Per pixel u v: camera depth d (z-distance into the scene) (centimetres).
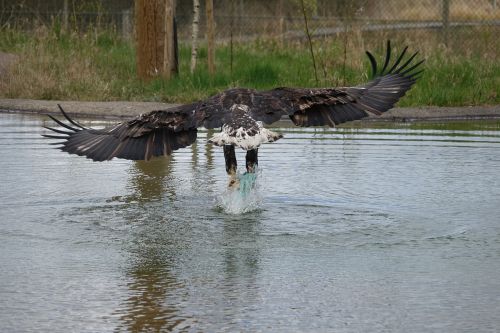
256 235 1036
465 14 4228
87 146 883
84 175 1371
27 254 958
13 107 2144
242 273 896
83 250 976
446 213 1136
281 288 851
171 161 1502
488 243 1005
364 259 943
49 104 2172
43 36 2967
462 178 1336
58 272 898
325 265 922
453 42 3203
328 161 1472
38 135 1738
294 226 1076
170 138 912
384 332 739
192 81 2380
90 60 2645
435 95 2238
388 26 3444
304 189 1262
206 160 1515
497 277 884
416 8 4303
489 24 3341
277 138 883
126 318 772
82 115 2041
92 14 3662
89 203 1189
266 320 767
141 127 901
